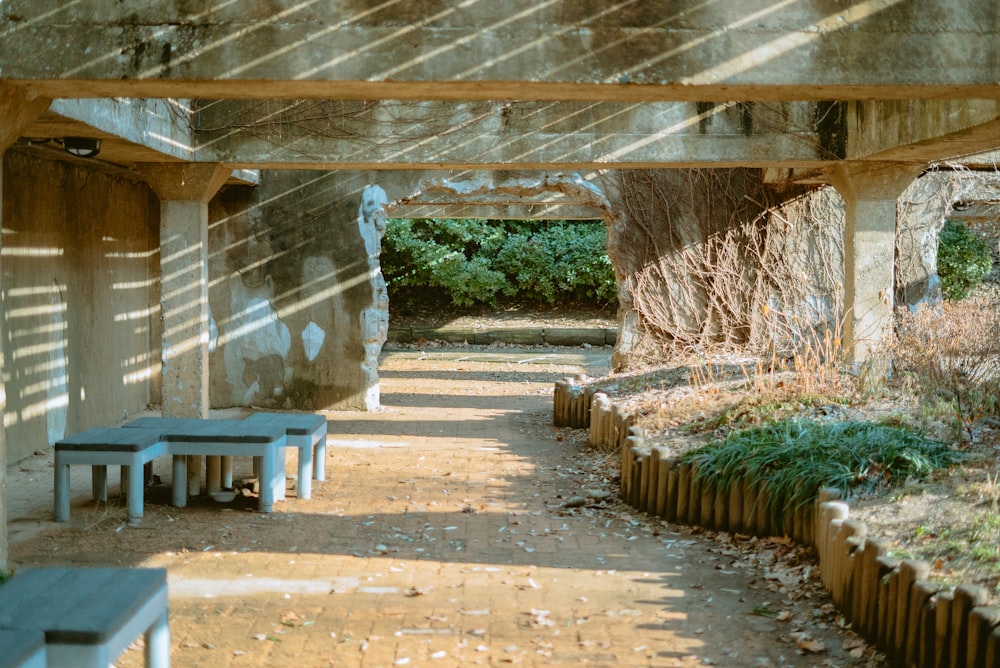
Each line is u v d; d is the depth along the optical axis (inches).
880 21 189.9
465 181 499.5
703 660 171.8
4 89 187.8
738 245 502.9
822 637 182.7
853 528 191.6
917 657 160.1
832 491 217.2
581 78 187.9
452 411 509.7
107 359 443.8
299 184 498.6
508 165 361.7
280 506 288.4
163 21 184.4
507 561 234.1
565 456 380.5
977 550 178.7
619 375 481.4
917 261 501.7
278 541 250.1
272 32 185.2
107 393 444.1
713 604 202.2
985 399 283.0
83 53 184.1
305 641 180.2
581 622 190.9
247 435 280.4
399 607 199.8
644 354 509.7
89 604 132.8
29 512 274.2
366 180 498.9
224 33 184.9
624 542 252.1
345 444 403.9
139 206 492.4
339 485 321.1
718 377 421.7
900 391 321.1
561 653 175.0
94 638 123.6
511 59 187.6
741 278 502.3
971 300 401.1
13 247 341.4
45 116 249.6
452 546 247.4
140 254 495.2
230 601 202.7
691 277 507.2
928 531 194.9
